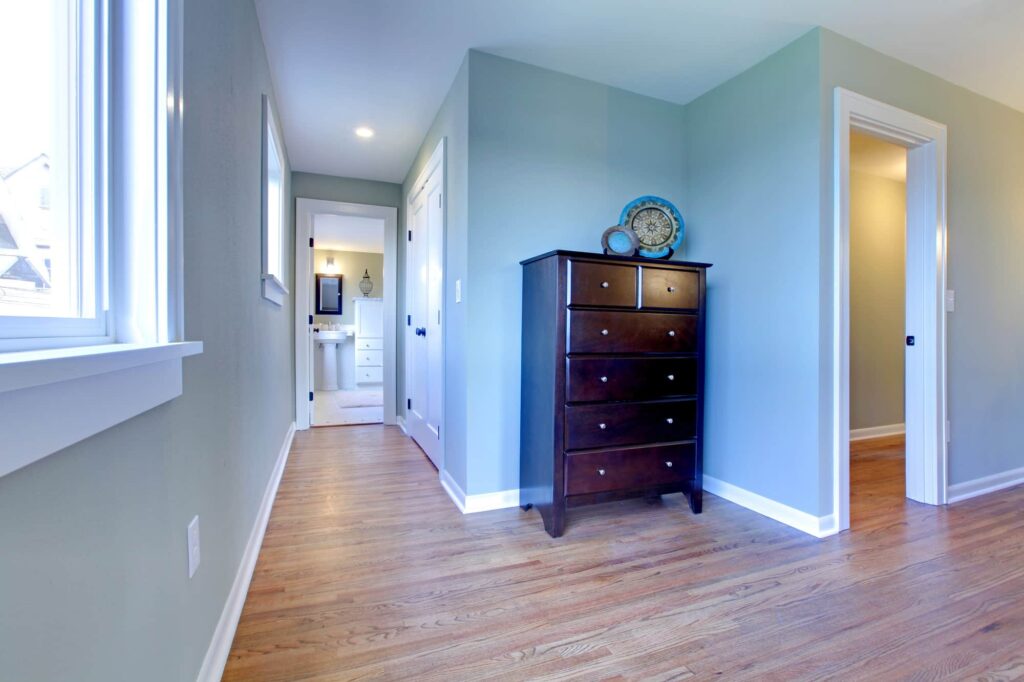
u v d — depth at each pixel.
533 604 1.56
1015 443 2.90
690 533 2.12
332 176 4.30
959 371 2.64
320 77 2.60
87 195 0.79
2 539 0.47
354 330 7.70
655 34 2.22
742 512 2.38
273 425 2.65
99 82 0.82
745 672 1.26
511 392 2.46
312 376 4.45
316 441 3.86
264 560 1.85
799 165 2.20
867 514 2.37
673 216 2.64
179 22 0.95
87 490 0.64
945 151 2.52
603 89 2.66
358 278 8.05
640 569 1.80
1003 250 2.84
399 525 2.20
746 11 2.04
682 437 2.33
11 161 0.60
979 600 1.60
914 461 2.59
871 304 4.17
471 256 2.37
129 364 0.67
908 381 2.61
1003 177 2.83
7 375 0.42
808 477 2.14
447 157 2.77
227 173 1.45
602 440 2.17
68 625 0.59
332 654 1.31
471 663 1.28
